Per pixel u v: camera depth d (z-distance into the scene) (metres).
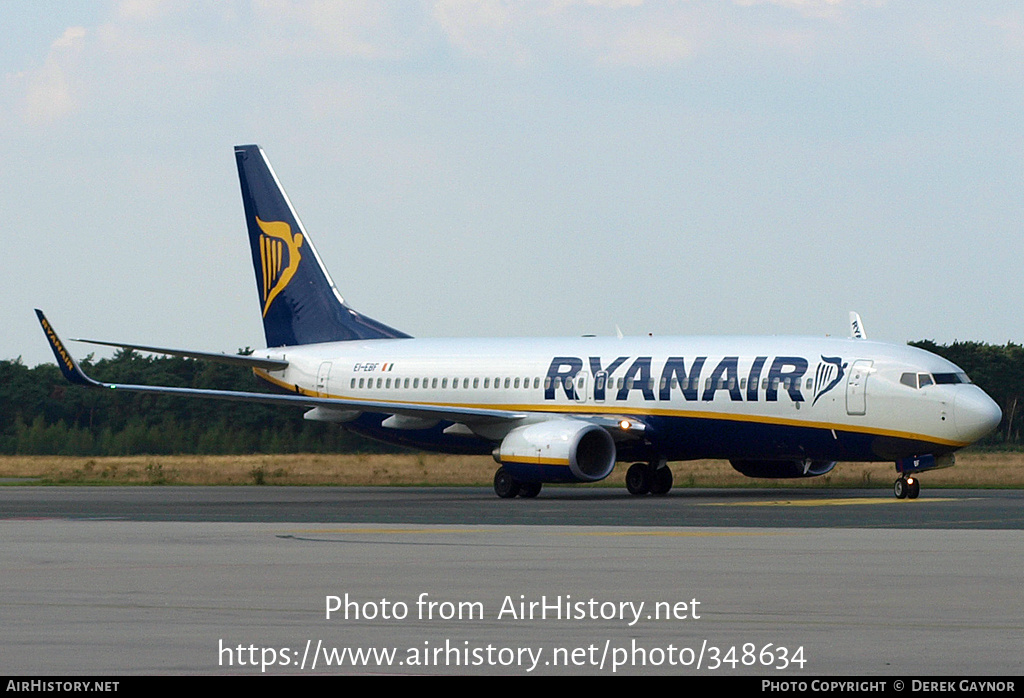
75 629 31.33
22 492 104.06
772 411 91.12
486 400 103.81
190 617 33.12
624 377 97.19
